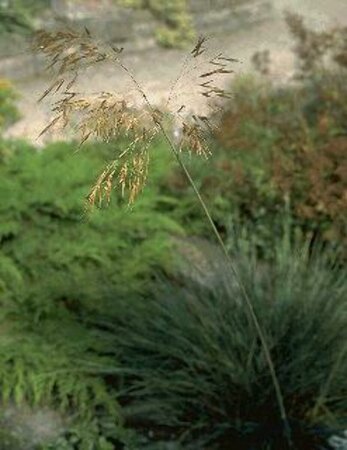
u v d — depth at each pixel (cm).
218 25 1180
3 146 747
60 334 580
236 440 517
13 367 558
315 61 849
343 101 742
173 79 1045
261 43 1149
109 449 511
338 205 670
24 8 1102
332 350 523
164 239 672
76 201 671
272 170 705
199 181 732
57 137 773
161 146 742
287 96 768
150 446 516
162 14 1153
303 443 509
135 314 572
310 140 705
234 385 516
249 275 571
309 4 1236
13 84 1014
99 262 641
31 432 530
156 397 536
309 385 514
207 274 633
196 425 514
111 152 730
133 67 1083
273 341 524
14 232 649
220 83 976
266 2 1221
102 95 416
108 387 552
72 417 539
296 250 609
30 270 632
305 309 540
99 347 566
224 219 714
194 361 528
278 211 699
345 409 516
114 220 671
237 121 717
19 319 595
